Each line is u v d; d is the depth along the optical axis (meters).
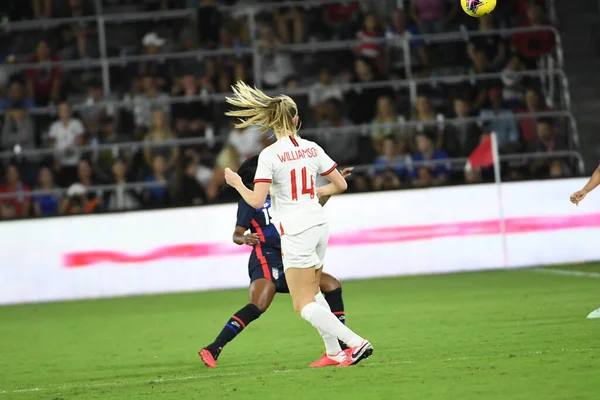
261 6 74.69
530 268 59.00
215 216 59.09
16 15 76.00
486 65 72.19
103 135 69.25
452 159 66.31
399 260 59.69
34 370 30.27
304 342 33.09
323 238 24.73
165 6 76.94
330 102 70.19
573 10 80.00
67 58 74.19
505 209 59.72
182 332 39.06
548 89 74.12
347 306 45.44
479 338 30.38
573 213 59.66
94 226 58.84
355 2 75.75
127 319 45.69
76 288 58.72
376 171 67.25
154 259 58.88
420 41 73.88
